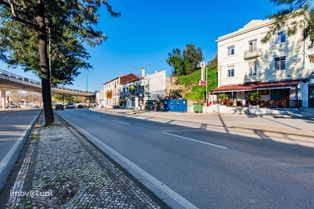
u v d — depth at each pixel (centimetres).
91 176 518
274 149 832
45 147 826
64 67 3291
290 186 471
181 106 3638
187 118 2261
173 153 769
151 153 770
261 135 1172
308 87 2647
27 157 693
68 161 638
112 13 1446
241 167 605
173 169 591
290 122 1722
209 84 4278
